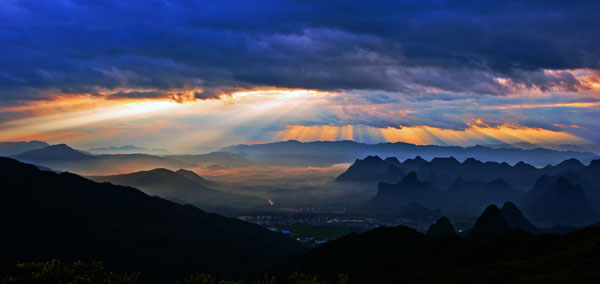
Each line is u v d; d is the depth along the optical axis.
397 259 118.06
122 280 66.06
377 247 129.25
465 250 112.00
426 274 81.50
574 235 92.12
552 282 57.53
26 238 139.12
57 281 61.12
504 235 108.94
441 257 111.69
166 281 131.00
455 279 70.81
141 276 130.00
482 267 73.00
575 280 56.31
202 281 73.69
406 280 80.44
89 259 133.12
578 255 71.50
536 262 69.88
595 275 57.81
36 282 60.19
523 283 59.69
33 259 125.56
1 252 125.19
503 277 65.56
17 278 60.09
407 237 132.12
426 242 125.94
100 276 66.44
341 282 84.19
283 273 131.62
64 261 127.75
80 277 62.03
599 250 72.31
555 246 90.88
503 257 95.94
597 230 90.00
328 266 125.69
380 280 86.75
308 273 124.75
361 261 124.00
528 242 98.19
